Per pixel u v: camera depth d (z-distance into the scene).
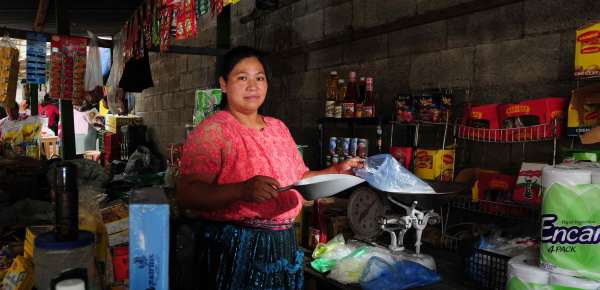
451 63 2.40
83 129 8.23
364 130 3.00
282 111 3.90
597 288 1.23
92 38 4.50
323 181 1.08
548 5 1.97
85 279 0.77
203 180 1.23
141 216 0.71
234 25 4.65
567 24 1.90
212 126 1.28
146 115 7.14
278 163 1.35
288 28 3.78
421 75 2.57
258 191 1.06
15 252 1.43
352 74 2.69
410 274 1.73
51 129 7.32
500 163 2.18
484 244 1.72
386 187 1.67
